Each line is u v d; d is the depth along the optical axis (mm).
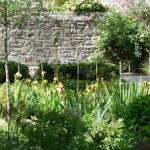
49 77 16109
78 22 20719
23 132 6188
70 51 20688
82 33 20734
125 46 20031
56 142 5816
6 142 6035
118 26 20172
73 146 5418
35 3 9688
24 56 20344
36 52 20438
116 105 8234
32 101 9070
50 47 20531
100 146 5652
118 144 5441
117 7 22172
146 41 20109
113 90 9188
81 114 8328
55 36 20531
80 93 10133
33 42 20391
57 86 9680
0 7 9344
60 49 20625
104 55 20266
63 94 9484
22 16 9680
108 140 6215
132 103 6957
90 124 7438
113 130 6984
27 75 15891
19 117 6281
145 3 21578
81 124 6062
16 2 9312
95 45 20562
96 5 21094
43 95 9773
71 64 16906
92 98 9281
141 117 6703
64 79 15672
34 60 20422
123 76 18031
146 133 6453
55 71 15859
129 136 5602
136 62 20156
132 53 20062
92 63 16984
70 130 5855
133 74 19188
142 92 9203
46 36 20500
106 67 16562
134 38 20031
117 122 7395
